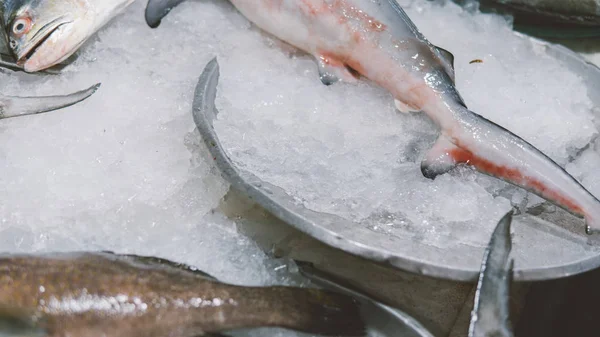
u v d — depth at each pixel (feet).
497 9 4.15
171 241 3.35
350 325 3.06
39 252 3.17
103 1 3.77
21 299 3.03
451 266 3.14
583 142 3.68
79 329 3.01
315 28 3.67
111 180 3.46
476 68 3.84
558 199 3.32
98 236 3.35
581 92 3.82
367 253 3.15
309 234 3.19
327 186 3.42
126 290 3.06
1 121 3.60
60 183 3.45
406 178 3.46
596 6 4.00
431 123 3.58
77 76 3.76
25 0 3.69
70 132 3.58
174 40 3.86
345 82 3.72
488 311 2.99
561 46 3.96
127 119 3.61
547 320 3.12
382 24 3.60
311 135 3.56
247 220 3.37
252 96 3.66
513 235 3.31
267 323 3.06
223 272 3.23
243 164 3.44
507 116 3.68
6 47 3.78
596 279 3.24
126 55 3.81
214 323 3.07
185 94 3.67
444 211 3.37
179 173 3.48
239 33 3.88
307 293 3.10
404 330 3.07
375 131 3.59
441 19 4.02
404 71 3.55
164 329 3.05
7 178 3.47
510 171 3.36
